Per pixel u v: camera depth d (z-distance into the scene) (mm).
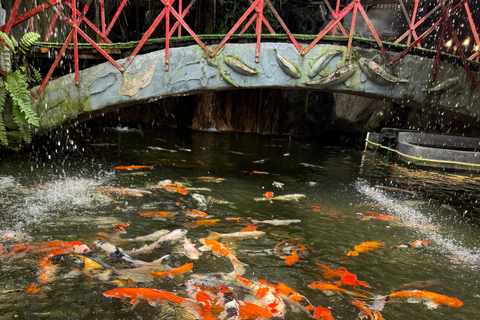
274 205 5109
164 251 3467
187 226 4109
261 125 12898
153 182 5707
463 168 8711
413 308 2857
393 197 5926
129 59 6066
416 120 12438
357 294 2994
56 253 3258
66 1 5688
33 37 5715
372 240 4152
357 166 8258
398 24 13961
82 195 4855
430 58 6812
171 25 12180
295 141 11562
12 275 2908
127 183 5535
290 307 2699
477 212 5438
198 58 6172
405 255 3809
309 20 13523
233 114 12828
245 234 4012
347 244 3986
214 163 7457
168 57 6078
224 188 5738
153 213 4426
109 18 12219
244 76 6273
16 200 4477
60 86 6027
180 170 6641
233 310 2592
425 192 6371
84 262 3102
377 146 10875
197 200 5039
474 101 6695
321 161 8570
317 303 2824
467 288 3236
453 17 11945
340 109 12984
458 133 11727
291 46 6203
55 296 2689
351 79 6473
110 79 6109
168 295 2682
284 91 12828
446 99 6715
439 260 3748
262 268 3307
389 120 12773
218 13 11867
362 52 6363
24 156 6508
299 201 5383
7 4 6883
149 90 6199
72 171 5926
